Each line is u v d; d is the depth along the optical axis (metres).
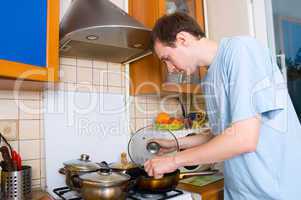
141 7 1.46
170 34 0.99
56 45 0.99
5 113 1.13
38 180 1.20
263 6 1.66
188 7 1.62
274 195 0.88
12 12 0.84
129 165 1.15
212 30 1.89
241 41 0.90
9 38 0.83
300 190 0.91
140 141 1.29
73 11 1.16
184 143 1.25
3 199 1.00
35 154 1.20
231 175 0.99
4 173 1.01
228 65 0.90
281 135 0.91
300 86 1.63
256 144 0.81
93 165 1.10
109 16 1.08
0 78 0.89
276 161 0.89
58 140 1.27
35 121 1.21
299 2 1.61
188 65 1.04
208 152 0.83
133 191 1.08
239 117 0.80
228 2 1.79
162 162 0.92
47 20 0.97
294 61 1.63
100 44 1.21
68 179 1.07
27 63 0.88
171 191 1.14
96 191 0.87
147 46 1.26
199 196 1.15
